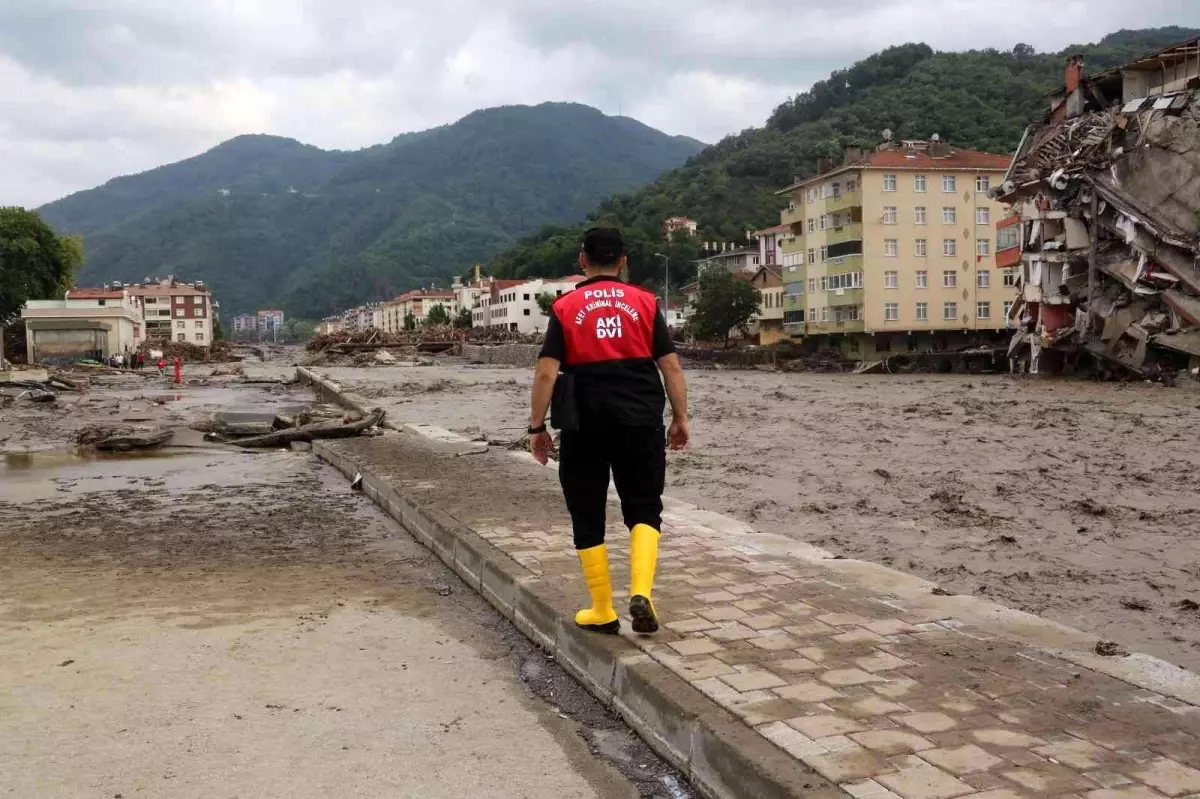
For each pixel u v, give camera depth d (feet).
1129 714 11.93
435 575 24.08
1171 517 33.40
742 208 534.37
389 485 34.19
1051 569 25.39
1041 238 178.70
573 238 590.96
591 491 15.60
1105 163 165.17
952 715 11.93
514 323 514.27
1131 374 163.73
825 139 534.78
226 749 12.78
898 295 252.62
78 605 20.92
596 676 15.11
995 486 41.37
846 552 27.66
